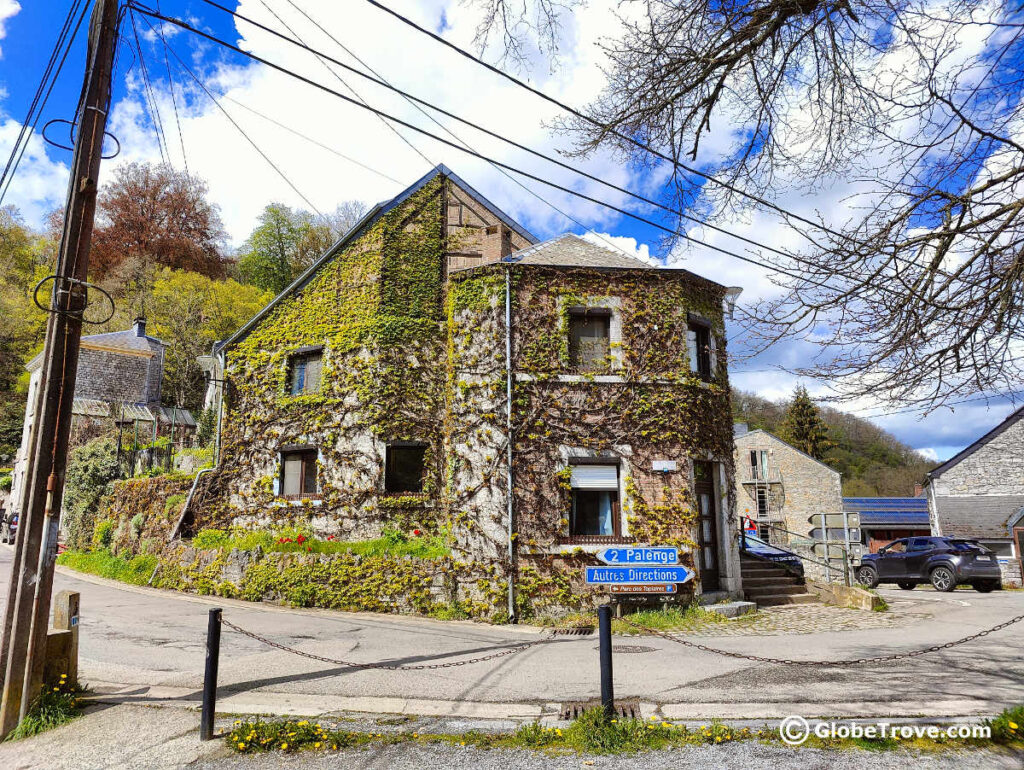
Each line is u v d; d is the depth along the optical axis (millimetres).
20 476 32312
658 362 14320
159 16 6871
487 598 12984
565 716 6133
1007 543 27609
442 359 16359
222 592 15352
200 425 32094
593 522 13703
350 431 15961
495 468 13531
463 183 17938
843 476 64312
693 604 13211
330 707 6555
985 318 5137
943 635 10547
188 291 47562
